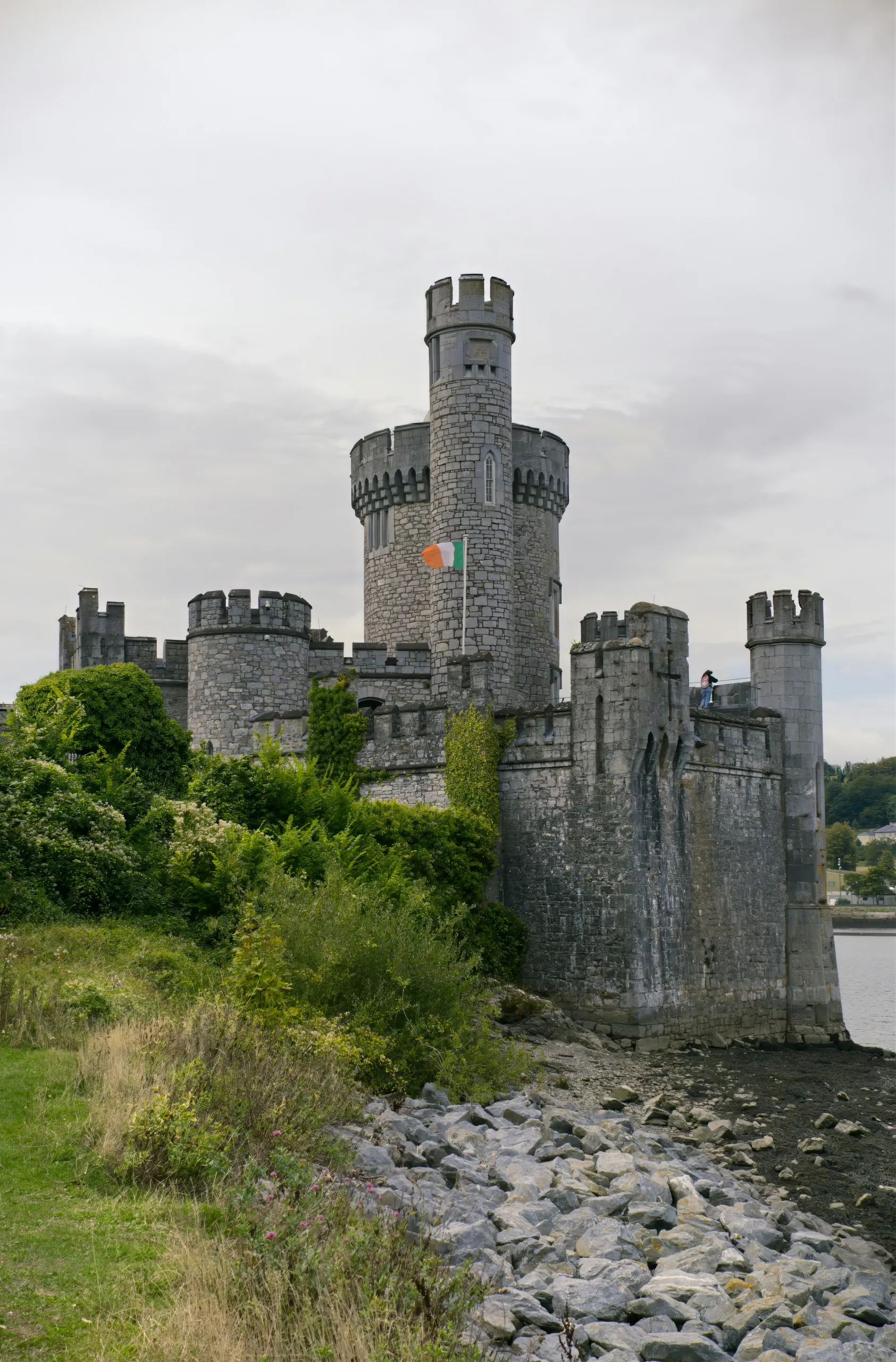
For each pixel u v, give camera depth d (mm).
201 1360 8711
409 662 45688
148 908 25844
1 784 25734
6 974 17438
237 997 19344
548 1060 28875
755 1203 19062
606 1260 14422
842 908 133750
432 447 44625
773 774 38562
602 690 33062
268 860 25422
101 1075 14438
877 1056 35750
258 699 42750
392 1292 10016
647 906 32625
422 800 36469
